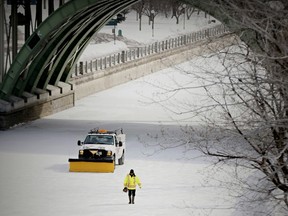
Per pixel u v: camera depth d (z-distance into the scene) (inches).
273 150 1026.7
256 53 901.2
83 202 1844.2
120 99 3986.2
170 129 3006.9
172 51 5565.9
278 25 919.7
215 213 1654.8
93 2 2832.2
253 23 882.8
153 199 1862.7
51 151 2566.4
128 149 2615.7
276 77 908.6
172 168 2283.5
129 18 7421.3
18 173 2207.2
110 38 5930.1
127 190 1812.3
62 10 2861.7
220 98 3243.1
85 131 3004.4
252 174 1605.6
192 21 7367.1
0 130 2999.5
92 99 3969.0
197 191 1923.0
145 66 5054.1
